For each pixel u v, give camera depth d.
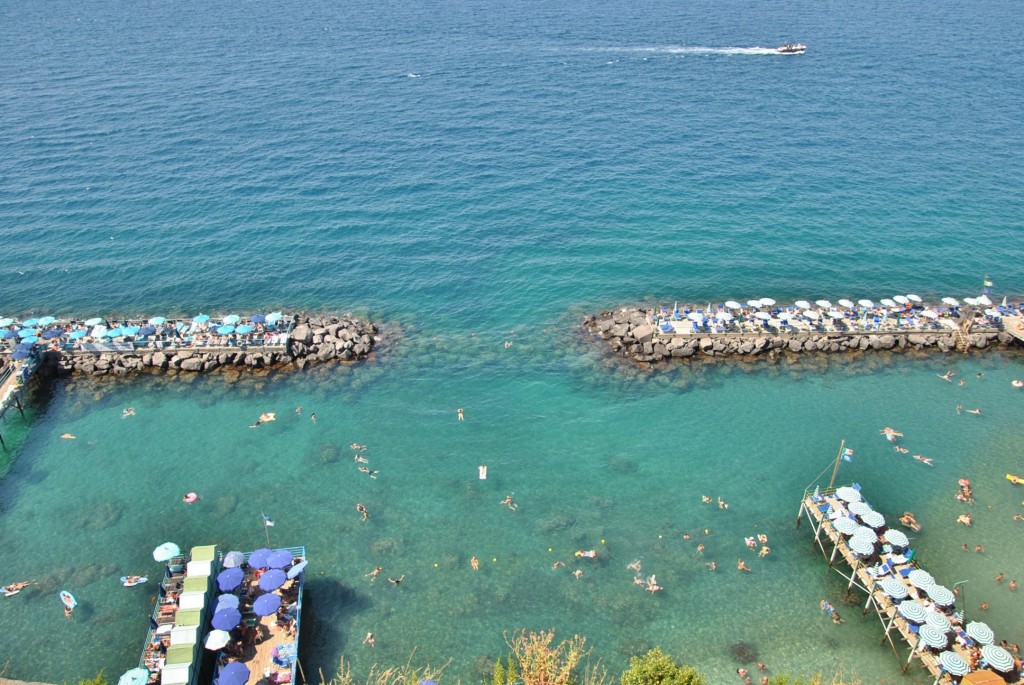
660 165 119.00
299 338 75.25
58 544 54.06
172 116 138.62
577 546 53.94
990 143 125.12
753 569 52.09
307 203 106.69
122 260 92.06
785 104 146.25
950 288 86.12
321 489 59.16
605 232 99.06
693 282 87.50
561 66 177.62
